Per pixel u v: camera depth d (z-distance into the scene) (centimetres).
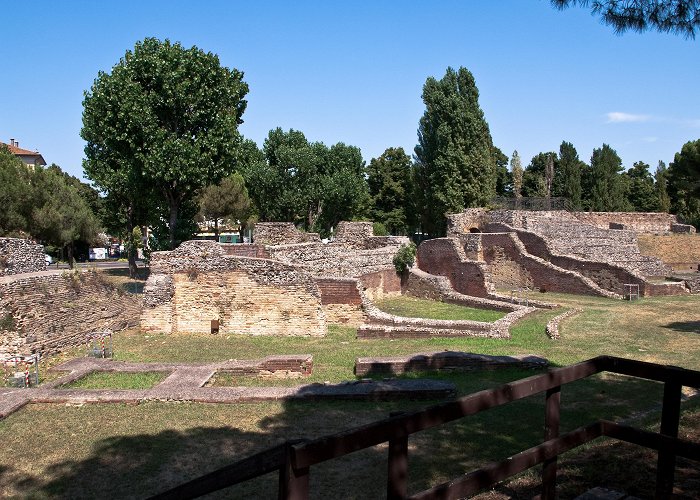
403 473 377
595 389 1229
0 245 1784
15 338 1595
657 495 508
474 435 947
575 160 7138
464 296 2891
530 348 1688
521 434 949
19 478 813
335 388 1200
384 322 2191
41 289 1745
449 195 5378
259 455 332
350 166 6341
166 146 3042
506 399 438
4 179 3441
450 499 414
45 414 1094
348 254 2967
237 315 2134
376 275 3117
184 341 1989
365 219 7225
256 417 1066
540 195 7106
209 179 3294
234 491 761
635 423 927
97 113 3181
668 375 487
